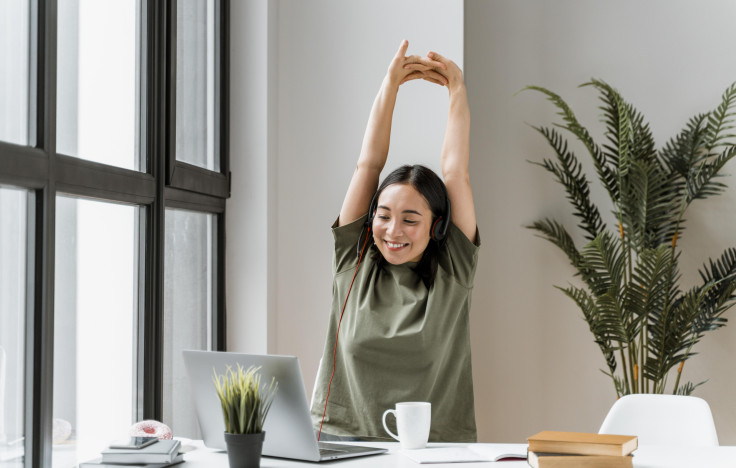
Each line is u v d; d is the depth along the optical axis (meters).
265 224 2.65
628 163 2.98
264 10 2.68
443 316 2.05
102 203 1.88
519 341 3.26
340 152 2.73
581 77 3.28
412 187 2.03
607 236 2.95
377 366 2.03
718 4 3.21
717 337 3.16
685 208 3.04
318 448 1.42
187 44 2.41
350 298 2.13
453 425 2.12
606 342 2.97
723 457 1.47
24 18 1.54
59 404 1.71
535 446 1.39
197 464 1.44
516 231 3.27
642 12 3.26
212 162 2.60
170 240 2.32
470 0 3.34
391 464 1.41
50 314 1.57
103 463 1.39
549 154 3.27
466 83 3.32
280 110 2.78
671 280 3.00
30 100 1.56
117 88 1.96
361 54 2.73
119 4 1.97
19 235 1.53
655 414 1.91
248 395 1.32
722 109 2.99
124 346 2.00
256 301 2.65
